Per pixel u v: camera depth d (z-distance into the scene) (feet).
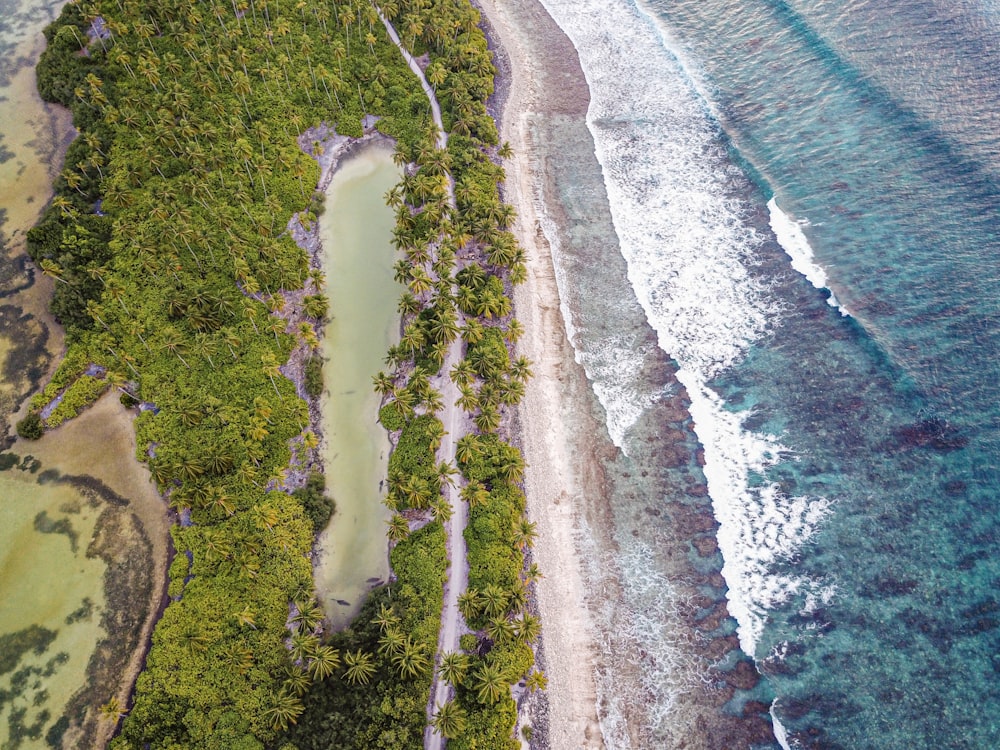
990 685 187.52
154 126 317.42
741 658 202.18
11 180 308.40
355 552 223.30
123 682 194.49
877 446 232.94
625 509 231.91
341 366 266.77
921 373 244.63
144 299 270.26
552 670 200.03
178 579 211.00
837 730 187.83
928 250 276.41
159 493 230.07
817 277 278.67
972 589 202.08
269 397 250.16
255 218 295.07
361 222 310.86
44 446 239.71
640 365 266.77
